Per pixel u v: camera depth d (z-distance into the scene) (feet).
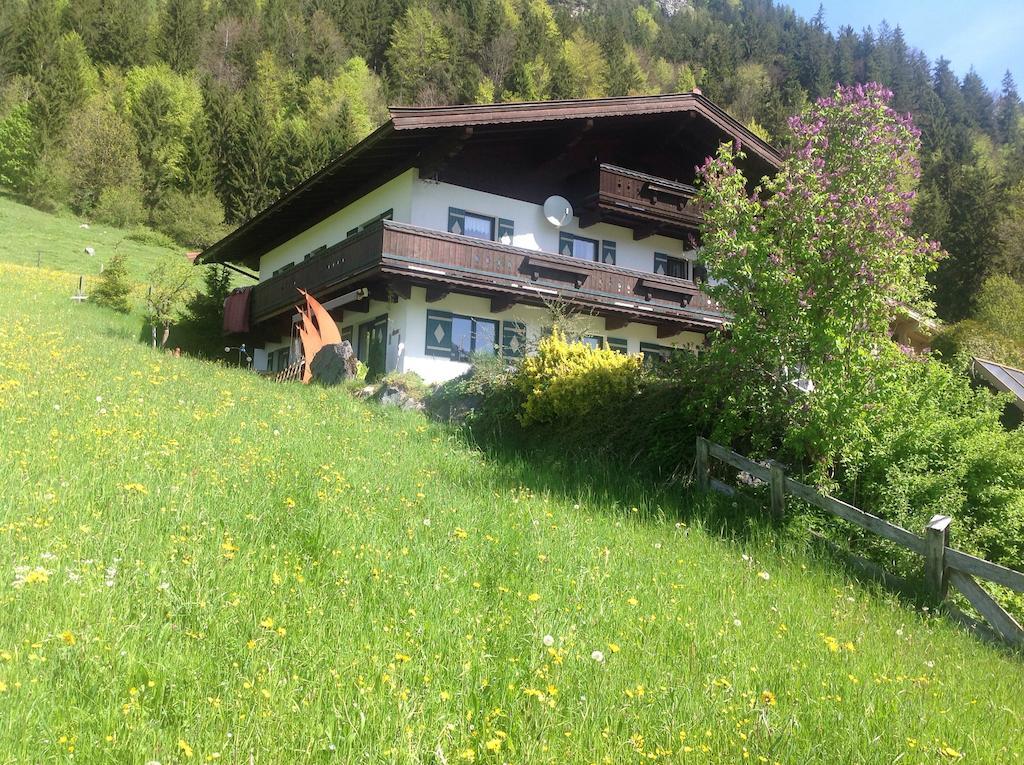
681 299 77.66
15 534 17.93
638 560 25.76
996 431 38.09
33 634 13.57
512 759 12.14
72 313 92.84
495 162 72.69
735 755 13.50
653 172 81.71
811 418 36.78
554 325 56.13
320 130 222.89
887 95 40.32
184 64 267.59
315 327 75.25
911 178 40.93
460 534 23.50
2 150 186.29
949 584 29.66
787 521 34.68
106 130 196.95
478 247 66.90
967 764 15.15
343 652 14.75
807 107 42.16
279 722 12.05
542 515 29.30
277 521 22.12
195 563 17.51
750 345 39.32
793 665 18.57
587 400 46.83
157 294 99.35
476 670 14.89
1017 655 26.03
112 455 25.98
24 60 230.07
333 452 33.78
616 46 339.98
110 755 10.81
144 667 13.28
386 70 306.14
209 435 32.45
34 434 27.50
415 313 66.90
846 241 37.27
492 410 51.44
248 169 209.67
